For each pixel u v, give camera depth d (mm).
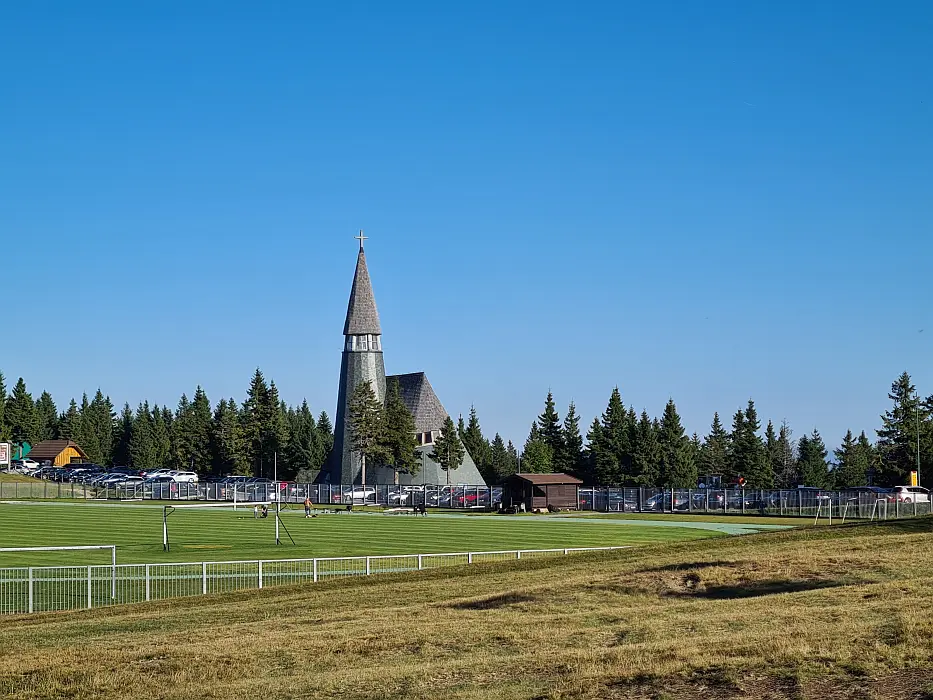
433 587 35375
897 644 19953
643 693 18609
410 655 23484
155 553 63062
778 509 99625
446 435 150500
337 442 157125
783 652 19922
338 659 23375
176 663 23250
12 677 22594
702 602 28219
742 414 155625
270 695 20375
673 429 156875
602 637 24031
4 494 137500
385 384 157625
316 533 78938
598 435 161500
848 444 166750
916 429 116688
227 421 185875
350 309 156375
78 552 63062
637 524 88375
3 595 41375
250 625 28391
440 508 122188
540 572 38156
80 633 28859
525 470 179750
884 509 87750
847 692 17672
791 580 31250
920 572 31203
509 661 21703
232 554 62312
